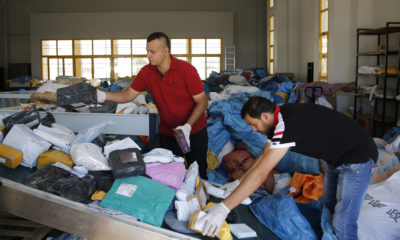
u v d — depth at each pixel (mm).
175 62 2262
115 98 2301
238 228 1742
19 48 15016
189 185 1921
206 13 13742
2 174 1982
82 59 14234
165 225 1673
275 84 6105
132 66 14148
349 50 6492
